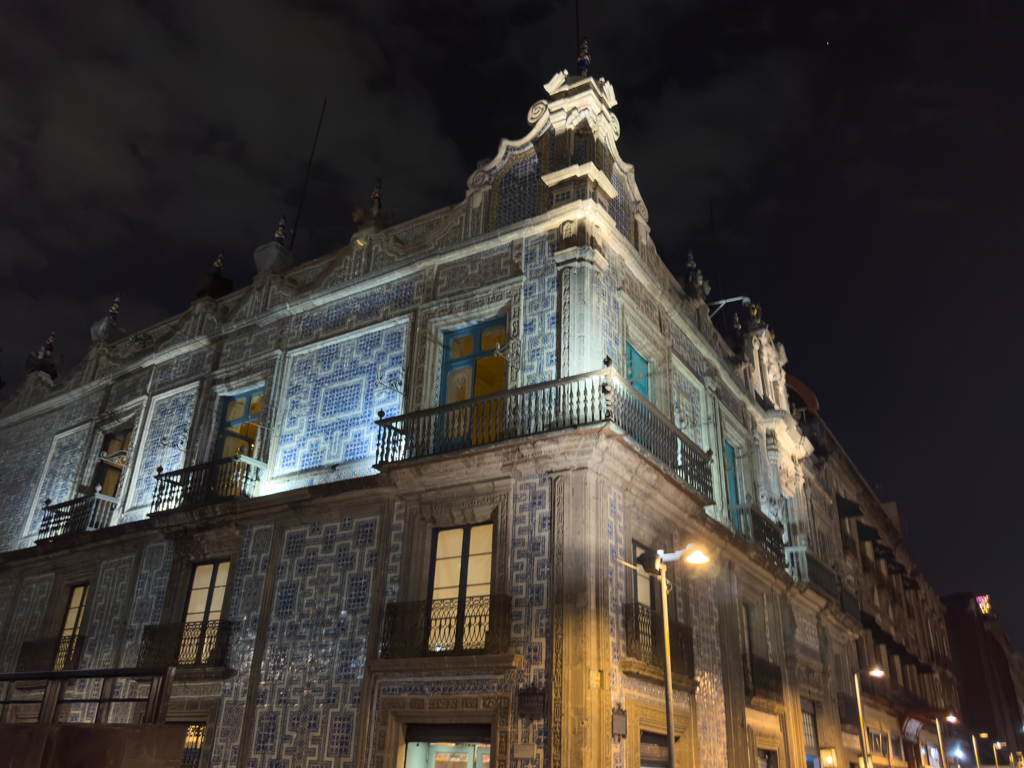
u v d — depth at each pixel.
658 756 11.35
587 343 11.93
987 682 54.44
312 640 12.27
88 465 18.80
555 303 12.53
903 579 36.97
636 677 10.80
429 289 14.29
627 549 11.48
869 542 31.44
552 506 10.84
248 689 12.48
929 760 33.47
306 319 16.05
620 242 13.67
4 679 7.85
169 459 16.83
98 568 16.41
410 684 10.97
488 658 10.21
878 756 24.38
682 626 12.48
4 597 18.14
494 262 13.70
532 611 10.41
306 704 11.80
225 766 12.06
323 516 13.30
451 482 11.93
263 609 13.05
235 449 16.19
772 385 22.78
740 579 15.95
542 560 10.62
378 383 14.11
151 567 15.29
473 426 11.93
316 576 12.80
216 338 17.48
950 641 56.44
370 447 13.63
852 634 23.66
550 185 13.59
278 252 18.17
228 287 19.45
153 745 6.47
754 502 18.28
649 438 12.24
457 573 11.60
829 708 19.73
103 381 19.77
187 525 14.87
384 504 12.60
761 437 20.28
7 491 20.64
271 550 13.51
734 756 13.45
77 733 6.12
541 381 12.02
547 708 9.74
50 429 20.67
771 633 16.98
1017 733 54.38
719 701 13.62
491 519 11.63
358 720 11.12
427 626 11.23
